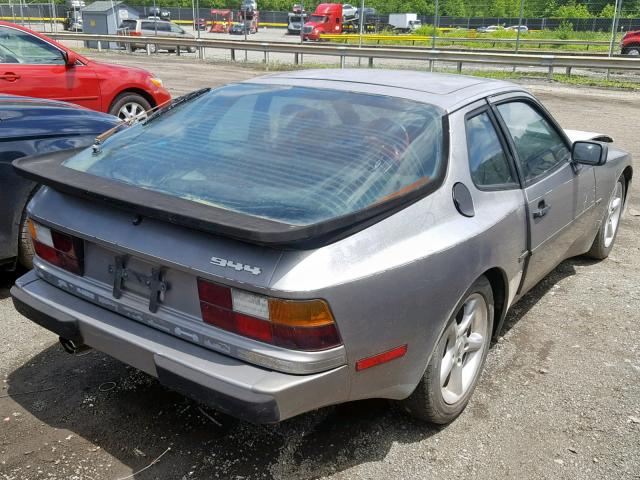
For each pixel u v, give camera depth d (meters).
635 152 8.77
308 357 2.14
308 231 2.05
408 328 2.41
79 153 2.97
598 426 2.91
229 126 2.91
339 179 2.44
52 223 2.63
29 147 3.99
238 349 2.19
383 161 2.55
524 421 2.94
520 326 3.89
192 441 2.74
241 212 2.25
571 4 24.00
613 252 5.26
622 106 13.48
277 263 2.12
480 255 2.71
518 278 3.28
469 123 2.99
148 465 2.59
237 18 46.72
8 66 7.41
